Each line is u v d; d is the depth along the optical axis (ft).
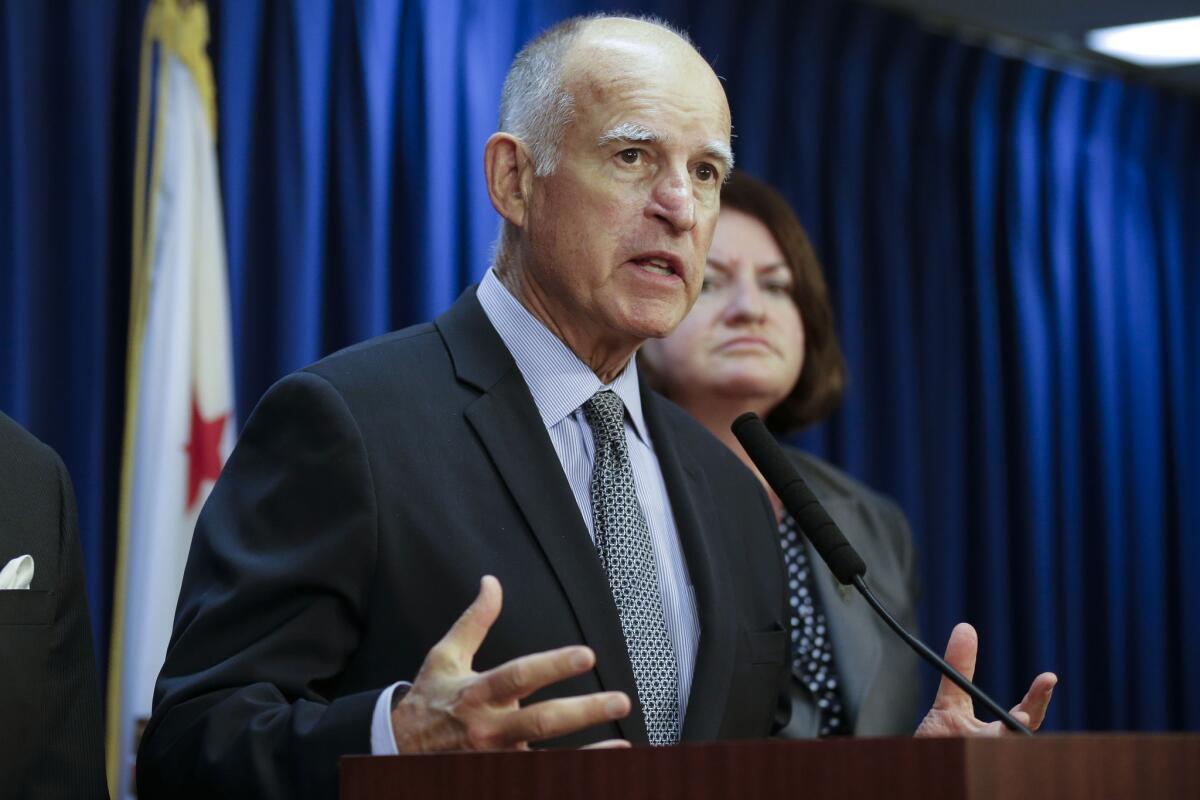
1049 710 25.57
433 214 18.66
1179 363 28.14
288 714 8.13
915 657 14.75
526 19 20.20
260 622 8.75
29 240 15.53
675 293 9.78
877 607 9.02
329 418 9.08
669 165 9.80
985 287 25.16
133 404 15.60
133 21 16.58
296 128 17.75
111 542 15.92
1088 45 26.25
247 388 17.28
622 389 10.37
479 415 9.48
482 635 7.61
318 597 8.79
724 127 10.06
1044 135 26.35
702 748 6.25
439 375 9.67
